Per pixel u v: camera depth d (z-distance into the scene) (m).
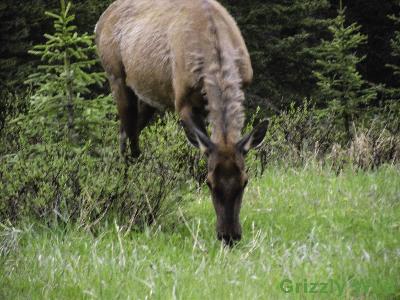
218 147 17.16
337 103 30.83
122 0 24.86
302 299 13.66
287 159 27.52
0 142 25.08
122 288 14.09
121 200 19.00
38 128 21.72
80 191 18.94
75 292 13.84
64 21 21.59
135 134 24.98
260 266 15.57
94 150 21.67
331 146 29.02
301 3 42.97
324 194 22.11
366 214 20.14
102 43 24.95
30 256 15.69
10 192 18.56
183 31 20.55
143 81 22.75
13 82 36.00
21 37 37.50
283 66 45.25
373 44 55.78
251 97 43.69
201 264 15.23
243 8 43.19
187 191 20.97
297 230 18.80
